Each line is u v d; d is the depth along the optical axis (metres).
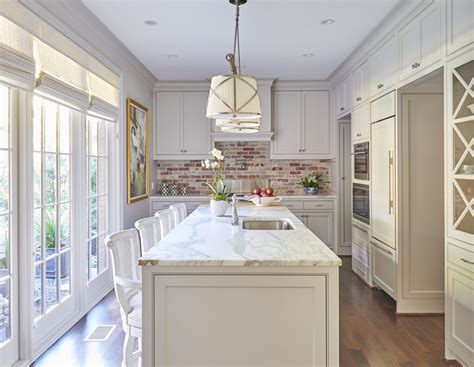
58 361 2.56
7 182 2.42
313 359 1.86
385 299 3.83
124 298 2.08
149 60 4.68
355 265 4.73
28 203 2.53
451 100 2.47
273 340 1.87
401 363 2.56
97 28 3.47
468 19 2.28
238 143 6.16
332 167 5.96
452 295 2.53
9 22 2.26
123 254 2.22
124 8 3.16
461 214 2.41
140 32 3.71
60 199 3.11
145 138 5.33
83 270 3.40
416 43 2.97
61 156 3.13
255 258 1.86
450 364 2.54
